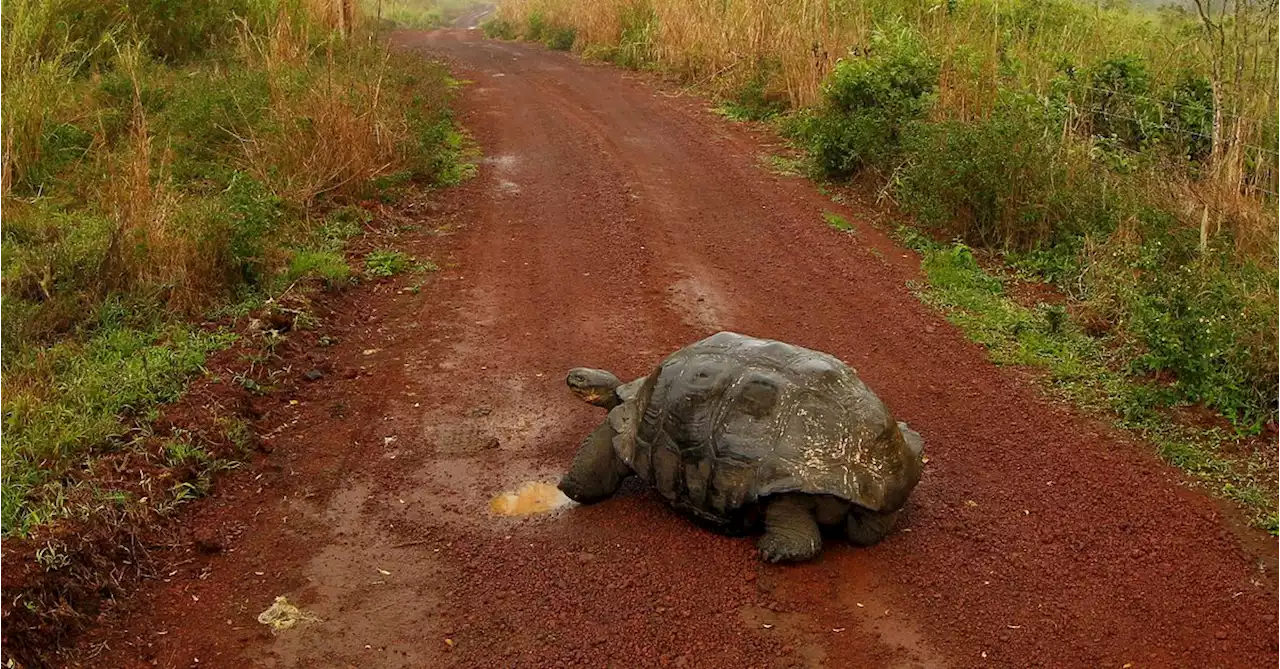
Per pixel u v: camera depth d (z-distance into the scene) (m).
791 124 13.45
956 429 5.89
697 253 9.02
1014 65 11.55
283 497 5.17
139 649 4.05
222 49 13.93
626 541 4.77
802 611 4.29
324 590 4.46
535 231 9.59
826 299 7.98
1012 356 6.91
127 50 11.63
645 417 4.75
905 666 3.99
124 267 6.86
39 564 4.15
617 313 7.63
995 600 4.37
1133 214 8.16
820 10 15.16
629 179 11.35
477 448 5.67
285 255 8.03
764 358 4.68
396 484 5.30
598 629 4.19
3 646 3.79
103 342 6.20
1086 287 7.84
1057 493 5.22
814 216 10.08
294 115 10.16
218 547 4.71
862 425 4.48
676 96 16.73
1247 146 8.73
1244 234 7.76
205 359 6.20
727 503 4.45
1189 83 10.72
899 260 8.90
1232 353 6.15
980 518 4.96
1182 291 6.65
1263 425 5.87
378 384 6.43
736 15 17.00
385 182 10.21
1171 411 6.09
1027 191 8.80
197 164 9.81
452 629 4.21
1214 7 10.79
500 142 13.11
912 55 11.66
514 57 22.69
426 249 9.05
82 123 10.38
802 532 4.43
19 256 7.39
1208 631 4.20
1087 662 4.01
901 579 4.49
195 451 5.25
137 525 4.67
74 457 4.97
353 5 18.19
